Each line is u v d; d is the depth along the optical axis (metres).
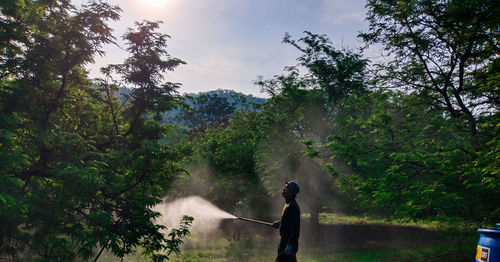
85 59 7.98
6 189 6.12
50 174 7.21
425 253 11.58
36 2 7.41
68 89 8.48
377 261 11.33
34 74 7.48
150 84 9.36
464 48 10.41
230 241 16.52
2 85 6.97
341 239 17.48
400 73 12.85
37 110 7.44
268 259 11.75
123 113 9.51
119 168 8.68
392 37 12.36
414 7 11.38
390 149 12.13
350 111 16.38
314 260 11.50
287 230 5.17
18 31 7.03
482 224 9.30
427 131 11.83
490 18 9.35
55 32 7.82
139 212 8.38
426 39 11.88
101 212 7.70
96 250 11.66
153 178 8.92
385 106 12.93
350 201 16.80
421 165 10.78
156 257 8.73
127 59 9.40
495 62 9.49
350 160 11.84
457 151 10.16
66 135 7.40
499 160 8.00
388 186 10.47
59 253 7.20
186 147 9.62
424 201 9.32
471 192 9.48
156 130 9.82
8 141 6.15
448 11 10.41
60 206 7.12
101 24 7.97
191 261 11.35
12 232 6.58
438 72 12.12
